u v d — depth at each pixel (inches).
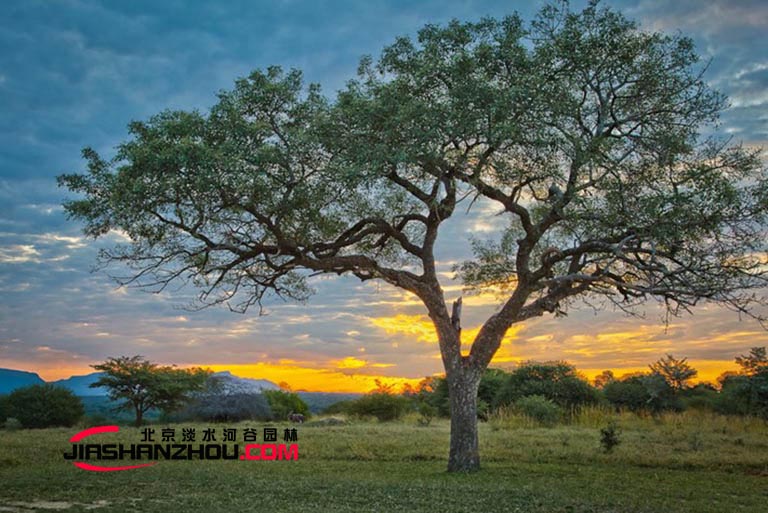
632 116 662.5
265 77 665.0
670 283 618.8
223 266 692.1
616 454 714.2
